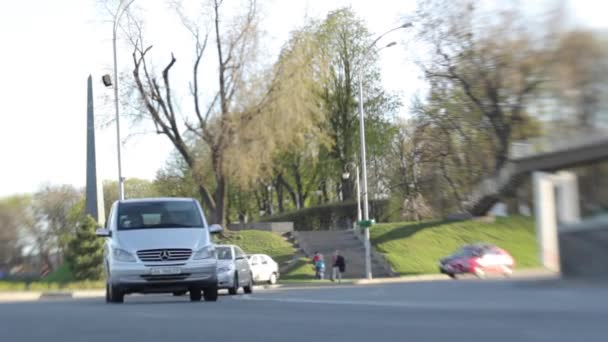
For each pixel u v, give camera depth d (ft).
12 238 107.24
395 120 223.30
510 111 138.82
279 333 26.91
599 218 64.75
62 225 126.31
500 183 150.51
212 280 54.65
